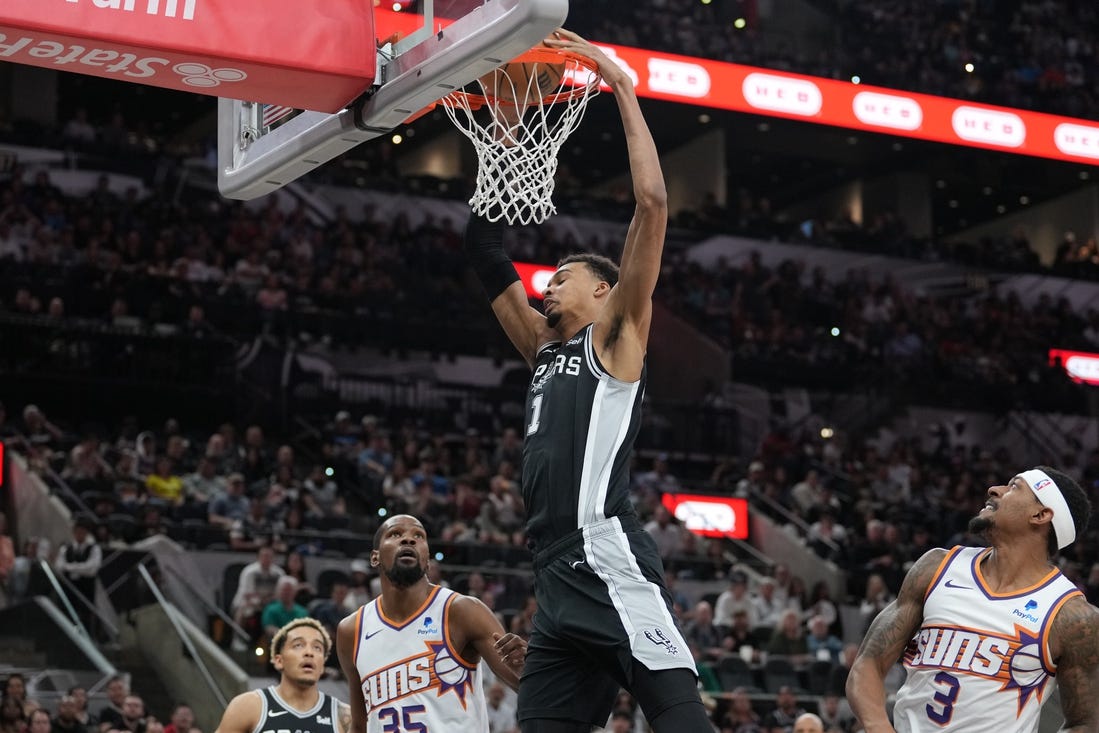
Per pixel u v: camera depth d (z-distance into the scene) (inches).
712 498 873.5
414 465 828.6
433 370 960.3
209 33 184.9
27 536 705.0
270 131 217.3
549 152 187.2
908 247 1189.7
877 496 942.4
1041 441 1100.5
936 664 162.1
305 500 739.4
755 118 1159.6
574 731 155.0
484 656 216.7
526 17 166.4
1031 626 158.4
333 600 618.5
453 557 705.0
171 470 741.9
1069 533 161.2
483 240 184.1
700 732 145.3
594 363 157.9
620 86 166.7
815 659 658.2
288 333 918.4
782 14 1170.0
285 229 987.9
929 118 1013.2
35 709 485.1
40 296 856.9
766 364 1057.5
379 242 1015.6
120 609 616.1
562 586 153.3
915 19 1190.9
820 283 1136.8
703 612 669.9
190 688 570.6
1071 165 1227.2
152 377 855.1
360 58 190.7
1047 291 1212.5
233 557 669.9
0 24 175.9
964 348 1136.8
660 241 155.4
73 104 1181.1
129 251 916.0
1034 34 1221.1
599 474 154.6
